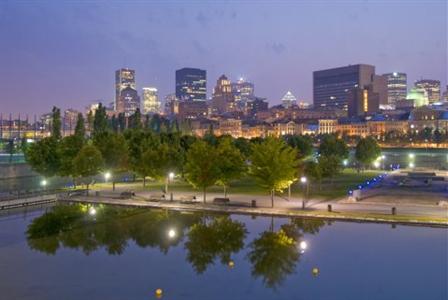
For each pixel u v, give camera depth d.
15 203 87.25
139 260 54.12
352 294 43.34
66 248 59.34
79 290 44.59
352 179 127.81
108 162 116.38
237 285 45.84
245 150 147.12
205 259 54.28
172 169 101.38
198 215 78.06
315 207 79.56
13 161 155.38
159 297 42.84
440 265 50.75
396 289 44.41
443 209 76.62
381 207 78.94
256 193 98.94
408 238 61.09
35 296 43.09
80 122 169.25
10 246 60.09
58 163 108.94
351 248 57.25
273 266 51.38
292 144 160.00
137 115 199.00
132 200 90.88
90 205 89.38
